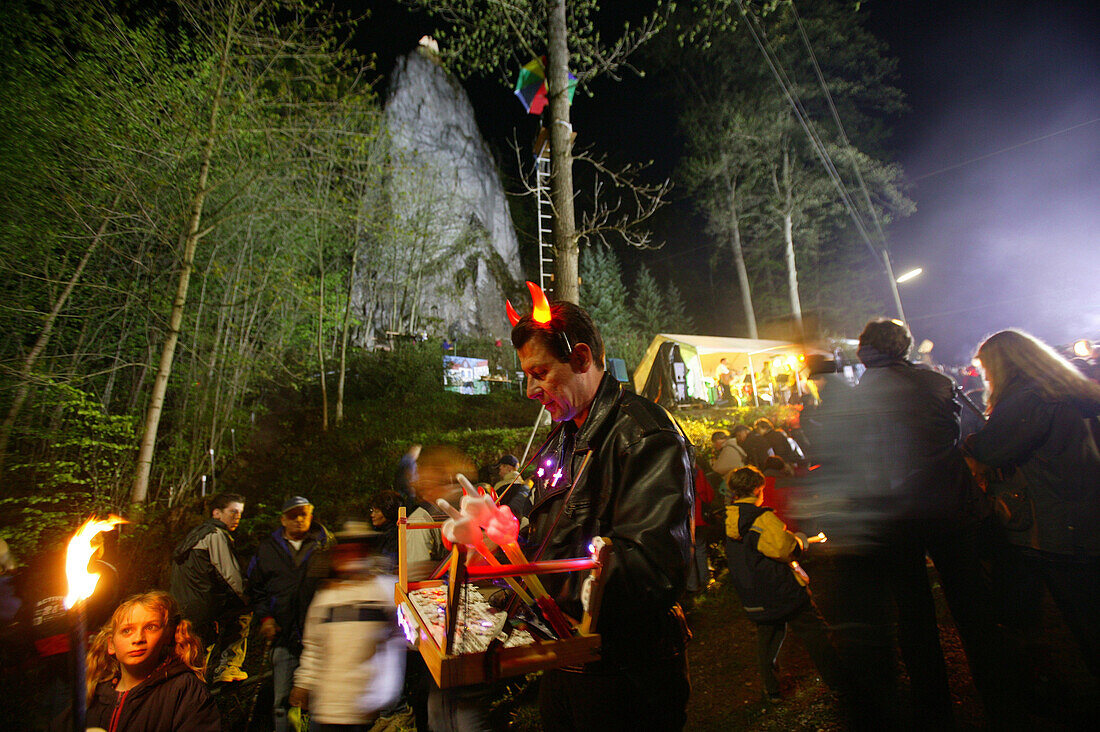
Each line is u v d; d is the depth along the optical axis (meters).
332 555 2.97
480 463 9.08
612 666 1.41
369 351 24.25
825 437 2.75
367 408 19.27
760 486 3.40
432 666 1.17
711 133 29.42
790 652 4.00
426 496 3.99
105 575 3.77
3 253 8.21
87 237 8.69
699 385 16.45
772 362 17.59
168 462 10.83
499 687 4.03
